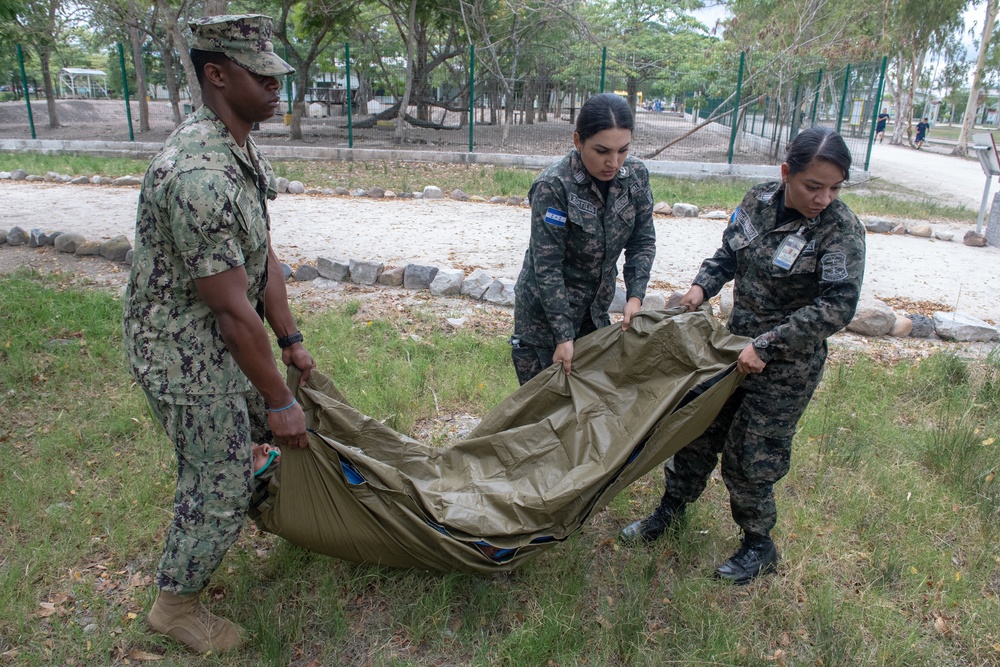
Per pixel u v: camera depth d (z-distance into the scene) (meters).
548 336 3.40
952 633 2.88
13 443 4.02
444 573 2.94
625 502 3.64
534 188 3.06
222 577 3.00
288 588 2.94
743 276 3.01
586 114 2.77
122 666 2.61
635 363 3.03
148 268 2.35
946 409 4.75
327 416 2.96
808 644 2.81
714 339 2.90
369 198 12.04
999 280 8.11
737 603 3.00
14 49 23.09
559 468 3.02
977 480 3.82
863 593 3.05
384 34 27.98
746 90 18.52
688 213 11.33
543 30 22.86
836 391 4.95
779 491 3.79
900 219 12.03
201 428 2.44
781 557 3.27
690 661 2.64
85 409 4.37
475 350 5.45
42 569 3.04
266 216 2.61
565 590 2.97
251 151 2.48
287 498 2.69
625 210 3.10
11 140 17.97
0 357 5.04
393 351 5.39
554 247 3.06
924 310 6.94
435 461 3.13
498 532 2.81
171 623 2.63
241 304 2.28
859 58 17.39
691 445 3.26
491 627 2.82
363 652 2.70
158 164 2.21
